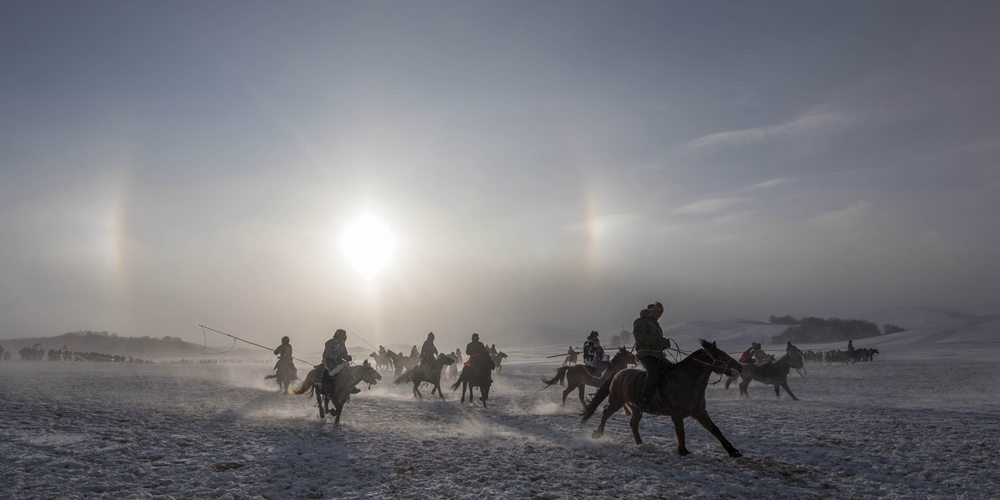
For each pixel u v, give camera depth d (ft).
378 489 25.86
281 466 29.73
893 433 41.42
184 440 36.76
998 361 162.61
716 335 558.97
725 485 26.61
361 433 41.68
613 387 37.70
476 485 26.71
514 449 35.35
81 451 32.24
